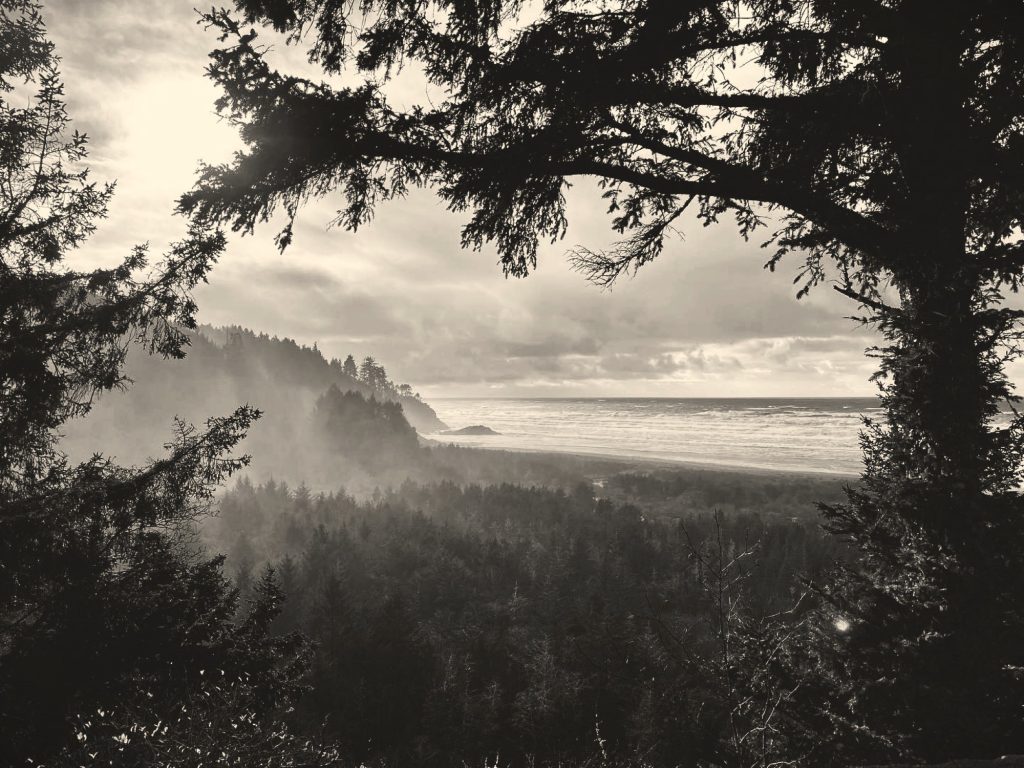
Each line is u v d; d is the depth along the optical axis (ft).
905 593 19.39
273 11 11.30
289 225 11.84
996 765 10.96
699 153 12.53
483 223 13.03
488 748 119.75
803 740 16.52
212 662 22.44
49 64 26.63
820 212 12.57
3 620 23.26
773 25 12.42
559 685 105.40
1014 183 11.27
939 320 15.62
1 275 23.16
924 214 12.14
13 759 18.33
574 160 12.35
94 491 24.00
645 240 15.30
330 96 10.75
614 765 11.68
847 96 11.85
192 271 15.10
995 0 10.45
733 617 11.11
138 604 23.63
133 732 8.91
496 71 11.30
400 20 11.48
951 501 17.20
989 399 17.16
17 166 24.68
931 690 16.44
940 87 11.37
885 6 11.94
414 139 11.43
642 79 12.30
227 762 8.37
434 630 218.59
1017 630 16.17
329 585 186.70
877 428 20.74
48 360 22.40
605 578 247.09
